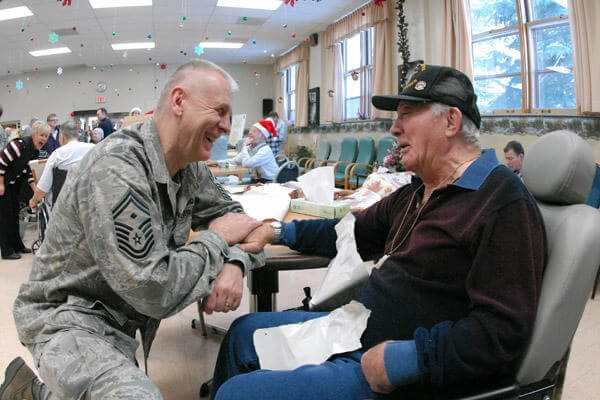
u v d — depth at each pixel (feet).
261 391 2.78
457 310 2.94
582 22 11.91
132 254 2.71
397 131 3.50
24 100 39.37
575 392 5.37
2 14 22.86
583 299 2.65
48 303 3.14
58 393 2.78
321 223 4.17
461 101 3.22
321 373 2.90
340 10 24.00
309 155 31.14
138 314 3.27
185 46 32.32
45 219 11.21
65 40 28.60
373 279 3.41
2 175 11.70
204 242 3.18
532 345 2.59
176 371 6.10
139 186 2.84
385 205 4.00
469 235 2.82
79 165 3.03
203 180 3.89
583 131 12.49
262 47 33.17
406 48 18.76
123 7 22.57
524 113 14.39
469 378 2.59
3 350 6.60
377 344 3.03
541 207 3.09
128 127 3.17
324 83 29.30
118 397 2.56
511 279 2.60
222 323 7.69
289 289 9.46
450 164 3.34
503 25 15.43
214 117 3.03
